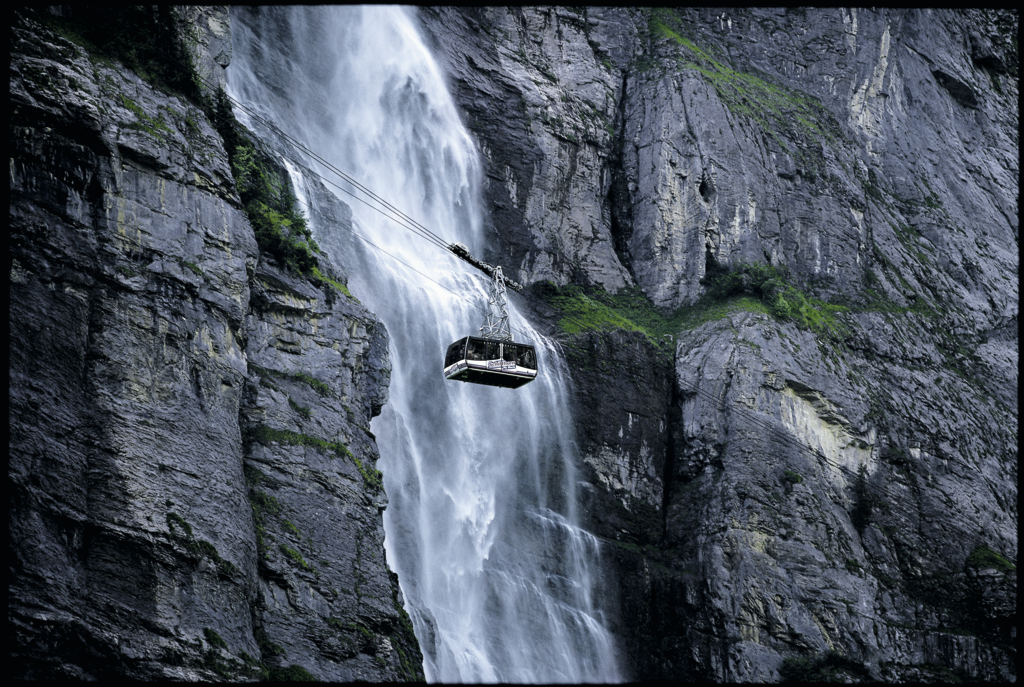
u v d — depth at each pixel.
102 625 45.34
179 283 53.38
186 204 54.91
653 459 85.00
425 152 85.38
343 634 54.12
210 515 50.44
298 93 78.44
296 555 54.06
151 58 58.22
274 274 60.19
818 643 77.31
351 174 79.56
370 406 63.28
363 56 83.38
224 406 53.94
